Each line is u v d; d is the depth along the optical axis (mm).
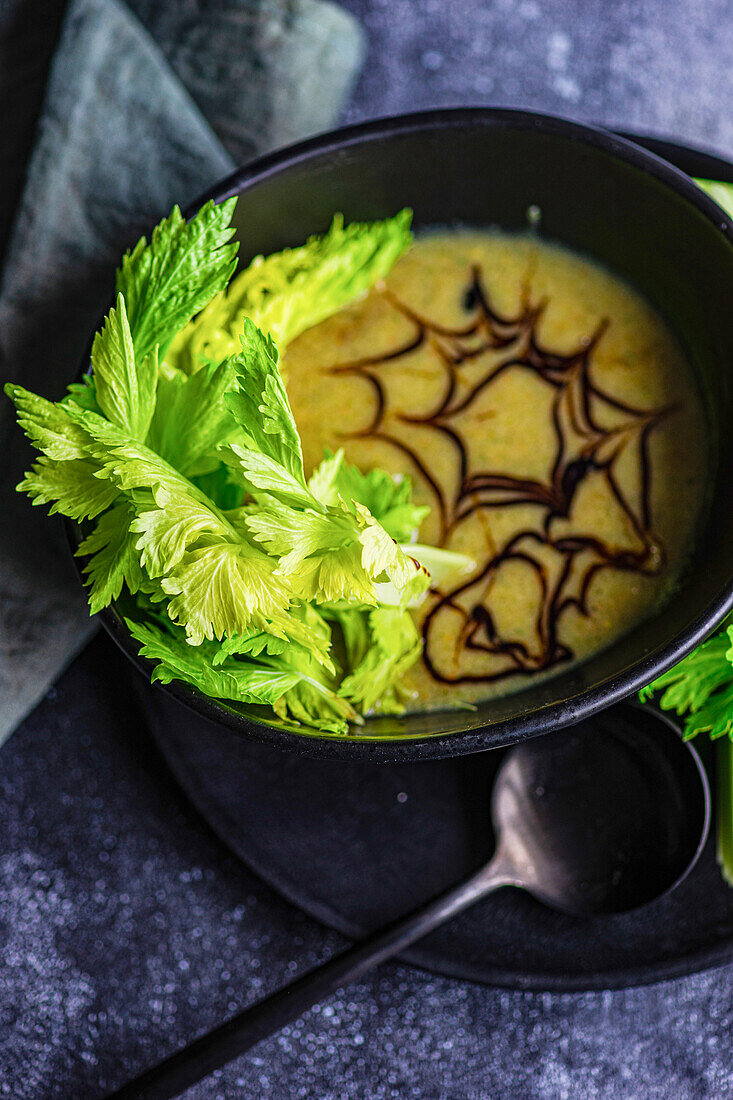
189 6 503
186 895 483
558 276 467
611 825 457
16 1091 476
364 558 398
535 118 440
